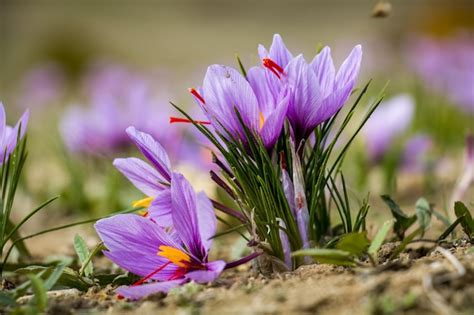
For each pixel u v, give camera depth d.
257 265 1.05
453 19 3.88
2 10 7.12
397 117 1.36
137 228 1.03
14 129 1.06
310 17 7.20
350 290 0.99
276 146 1.05
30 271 1.05
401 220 1.10
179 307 1.00
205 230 1.02
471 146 1.22
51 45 4.89
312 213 1.04
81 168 1.51
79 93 3.86
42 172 1.80
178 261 1.03
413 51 2.54
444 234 1.06
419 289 0.98
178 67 5.16
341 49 2.80
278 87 1.04
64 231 1.31
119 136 1.45
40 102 2.98
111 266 1.15
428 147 1.41
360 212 1.06
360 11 7.20
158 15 7.97
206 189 1.31
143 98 1.43
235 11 7.95
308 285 1.01
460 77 1.78
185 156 1.38
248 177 1.04
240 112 1.03
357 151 1.36
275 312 0.98
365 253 1.02
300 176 1.04
